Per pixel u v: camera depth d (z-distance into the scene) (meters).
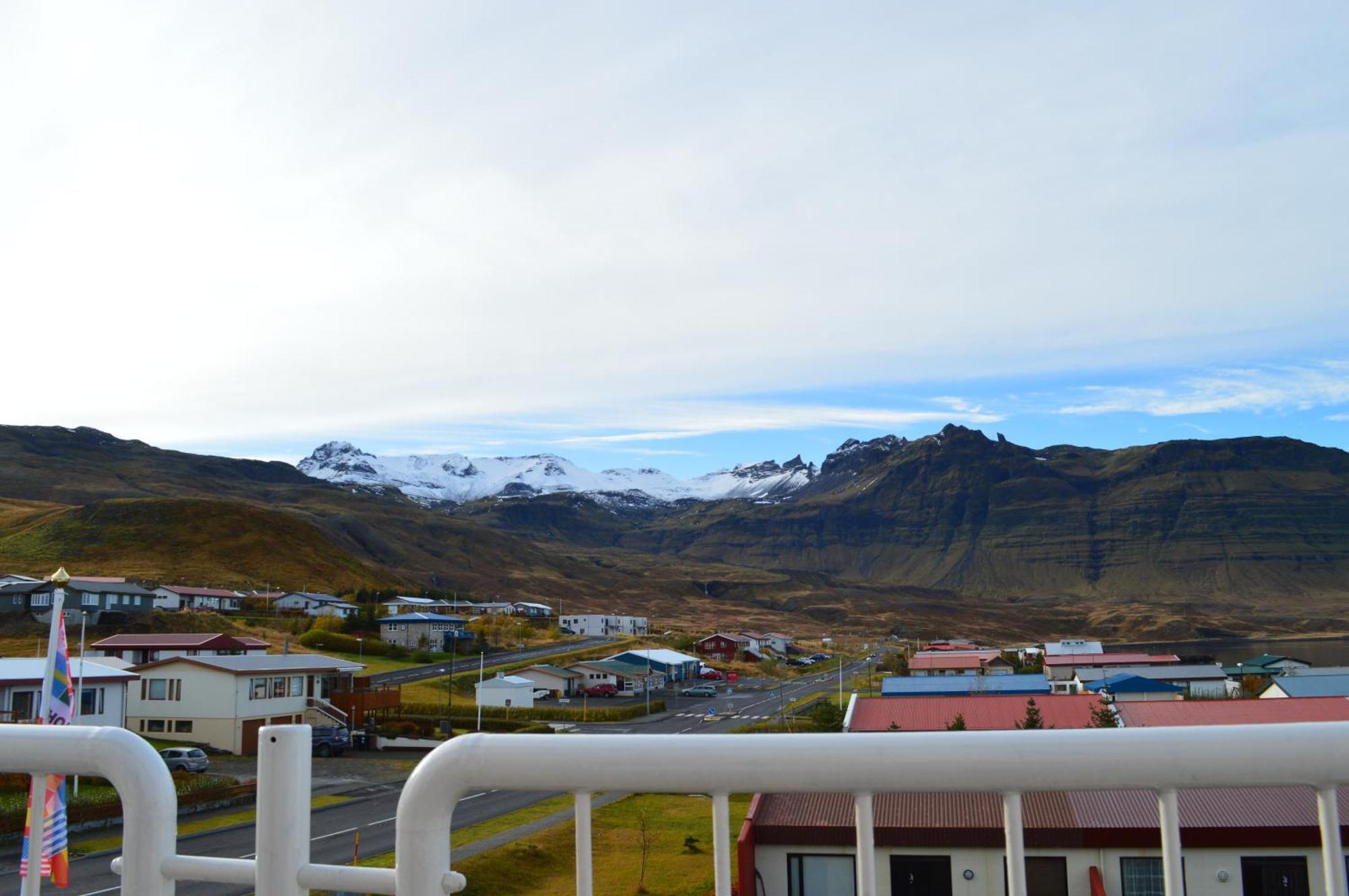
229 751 38.25
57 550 117.81
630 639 101.38
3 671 31.17
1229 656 138.88
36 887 1.97
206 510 136.12
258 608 86.75
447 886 1.73
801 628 184.50
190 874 1.88
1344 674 36.12
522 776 1.71
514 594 190.25
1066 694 23.91
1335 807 1.50
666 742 1.67
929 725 22.73
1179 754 1.52
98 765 1.94
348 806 25.62
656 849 18.58
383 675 62.38
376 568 149.75
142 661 47.59
